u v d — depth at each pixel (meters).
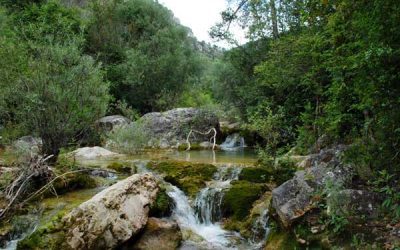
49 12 24.02
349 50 6.50
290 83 11.48
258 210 7.54
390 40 5.05
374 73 5.32
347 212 5.71
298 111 12.28
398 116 5.47
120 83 24.42
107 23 26.41
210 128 18.34
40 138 9.54
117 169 10.19
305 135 9.79
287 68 11.13
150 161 10.88
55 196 7.79
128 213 6.57
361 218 5.63
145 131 16.62
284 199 6.51
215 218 8.10
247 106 16.59
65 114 9.34
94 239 6.01
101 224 6.15
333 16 6.43
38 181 7.87
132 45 26.75
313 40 9.05
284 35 13.82
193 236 7.23
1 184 7.44
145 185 7.48
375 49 4.83
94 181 8.87
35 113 9.02
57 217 6.30
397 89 5.32
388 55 4.94
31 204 7.29
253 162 11.56
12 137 9.57
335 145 8.15
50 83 9.18
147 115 18.34
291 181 6.81
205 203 8.32
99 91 10.23
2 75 9.04
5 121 9.71
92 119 10.15
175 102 25.81
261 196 8.16
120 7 26.89
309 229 5.87
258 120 10.71
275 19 14.86
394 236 5.08
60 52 9.45
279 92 12.97
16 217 6.88
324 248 5.49
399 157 6.00
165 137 17.31
